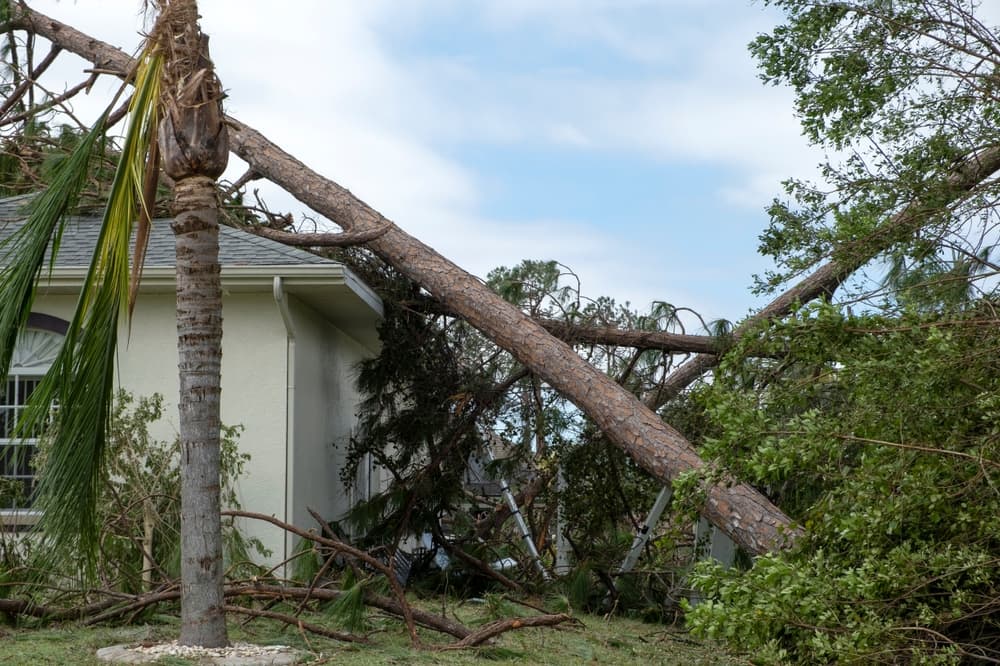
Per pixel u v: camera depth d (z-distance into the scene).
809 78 7.18
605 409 8.61
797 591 4.44
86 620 6.60
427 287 9.78
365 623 6.98
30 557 6.70
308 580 6.99
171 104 5.78
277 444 9.70
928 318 4.91
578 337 10.32
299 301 10.16
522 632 7.45
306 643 6.10
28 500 8.37
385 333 10.58
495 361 10.73
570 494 10.09
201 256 5.82
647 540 9.73
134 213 5.77
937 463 4.55
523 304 10.48
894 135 6.82
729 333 9.83
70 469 5.41
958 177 7.00
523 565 10.37
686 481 5.30
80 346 5.55
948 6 6.83
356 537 10.86
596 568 9.50
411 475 10.66
